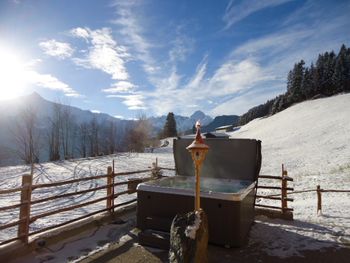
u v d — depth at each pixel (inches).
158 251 194.7
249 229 237.1
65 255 185.9
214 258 185.9
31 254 184.9
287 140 1473.9
